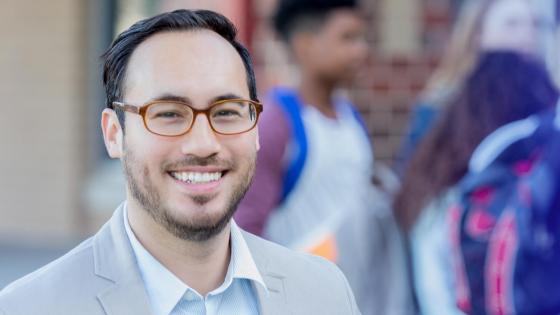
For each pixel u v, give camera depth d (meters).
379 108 5.99
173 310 1.91
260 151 3.42
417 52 6.02
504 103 4.26
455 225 4.25
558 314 4.12
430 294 4.22
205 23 1.90
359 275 3.92
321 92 3.65
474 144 4.27
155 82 1.84
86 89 7.37
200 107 1.84
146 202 1.86
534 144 4.16
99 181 7.39
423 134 4.43
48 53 7.34
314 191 3.57
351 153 3.70
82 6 7.27
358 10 3.68
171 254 1.90
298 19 3.63
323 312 2.08
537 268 4.13
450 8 5.99
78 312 1.84
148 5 7.18
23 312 1.82
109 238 1.94
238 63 1.91
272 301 2.01
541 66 4.30
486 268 4.19
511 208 4.16
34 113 7.40
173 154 1.83
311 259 2.18
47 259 6.98
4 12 7.34
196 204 1.84
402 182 4.29
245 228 3.34
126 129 1.88
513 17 4.35
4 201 7.52
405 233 4.20
